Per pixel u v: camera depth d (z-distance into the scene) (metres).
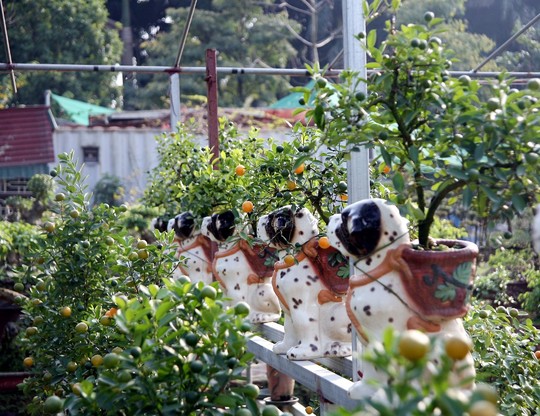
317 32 32.69
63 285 5.55
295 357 4.84
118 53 33.62
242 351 3.22
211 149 7.92
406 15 21.84
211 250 7.35
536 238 2.81
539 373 4.84
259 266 6.30
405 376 2.04
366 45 3.72
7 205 18.98
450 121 3.42
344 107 3.67
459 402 1.95
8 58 9.49
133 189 22.38
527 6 21.56
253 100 33.34
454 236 12.37
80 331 4.48
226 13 32.75
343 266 4.84
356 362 4.21
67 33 31.22
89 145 23.06
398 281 3.50
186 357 3.24
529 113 3.24
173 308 3.31
